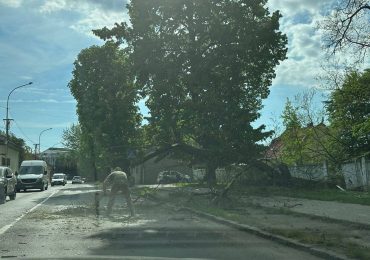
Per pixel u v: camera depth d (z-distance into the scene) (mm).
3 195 25078
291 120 37156
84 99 50094
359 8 20906
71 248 10445
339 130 36062
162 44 30688
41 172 43344
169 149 31281
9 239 11852
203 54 31469
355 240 11039
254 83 32812
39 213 19031
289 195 24719
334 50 21641
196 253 9883
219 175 28891
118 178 17984
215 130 29234
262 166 28109
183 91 30922
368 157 32031
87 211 19688
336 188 29234
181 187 26797
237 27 30906
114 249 10297
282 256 9727
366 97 34406
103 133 47719
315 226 13641
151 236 12391
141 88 32312
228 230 13680
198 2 31109
